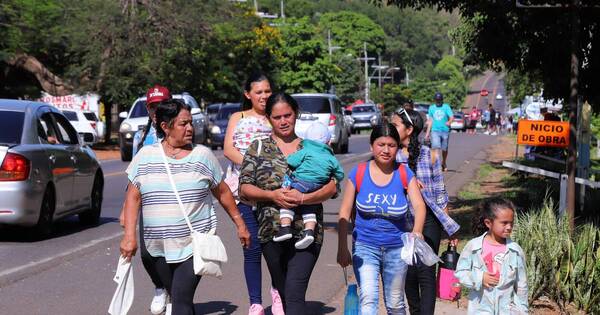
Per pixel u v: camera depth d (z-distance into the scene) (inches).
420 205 266.2
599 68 551.5
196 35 1788.9
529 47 561.0
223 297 362.0
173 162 262.4
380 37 6023.6
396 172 269.1
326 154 279.6
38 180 492.7
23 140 497.0
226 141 327.9
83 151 568.1
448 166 1074.1
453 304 342.6
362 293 267.0
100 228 567.5
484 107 6565.0
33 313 333.4
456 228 303.3
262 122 326.0
